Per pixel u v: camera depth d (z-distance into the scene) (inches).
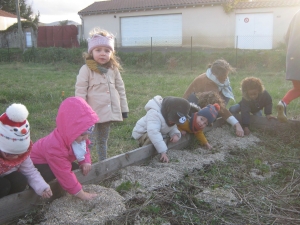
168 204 120.0
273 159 165.6
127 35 1109.1
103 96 149.6
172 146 167.2
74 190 112.3
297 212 118.1
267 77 532.7
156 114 152.9
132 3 1117.1
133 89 410.3
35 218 108.1
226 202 122.1
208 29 956.0
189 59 700.7
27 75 611.8
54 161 111.0
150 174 137.9
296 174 148.7
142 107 299.6
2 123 96.6
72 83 491.5
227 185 135.1
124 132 218.2
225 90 201.9
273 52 636.7
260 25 892.0
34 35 1208.2
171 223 109.1
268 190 133.8
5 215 105.6
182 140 173.5
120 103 159.6
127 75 598.9
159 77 556.1
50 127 240.2
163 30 1047.0
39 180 108.3
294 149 178.1
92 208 112.3
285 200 126.3
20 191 109.5
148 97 354.9
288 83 456.4
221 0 912.3
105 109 150.0
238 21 914.1
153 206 115.3
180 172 143.6
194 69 674.2
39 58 894.4
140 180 133.9
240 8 898.7
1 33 1221.7
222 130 202.4
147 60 743.1
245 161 161.5
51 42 1187.3
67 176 111.3
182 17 989.2
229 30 927.0
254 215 115.4
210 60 685.9
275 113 263.0
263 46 895.1
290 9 851.4
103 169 134.2
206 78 197.3
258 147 180.7
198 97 181.8
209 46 961.5
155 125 152.3
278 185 138.6
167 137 164.1
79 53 837.2
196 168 149.9
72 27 1163.3
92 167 129.4
